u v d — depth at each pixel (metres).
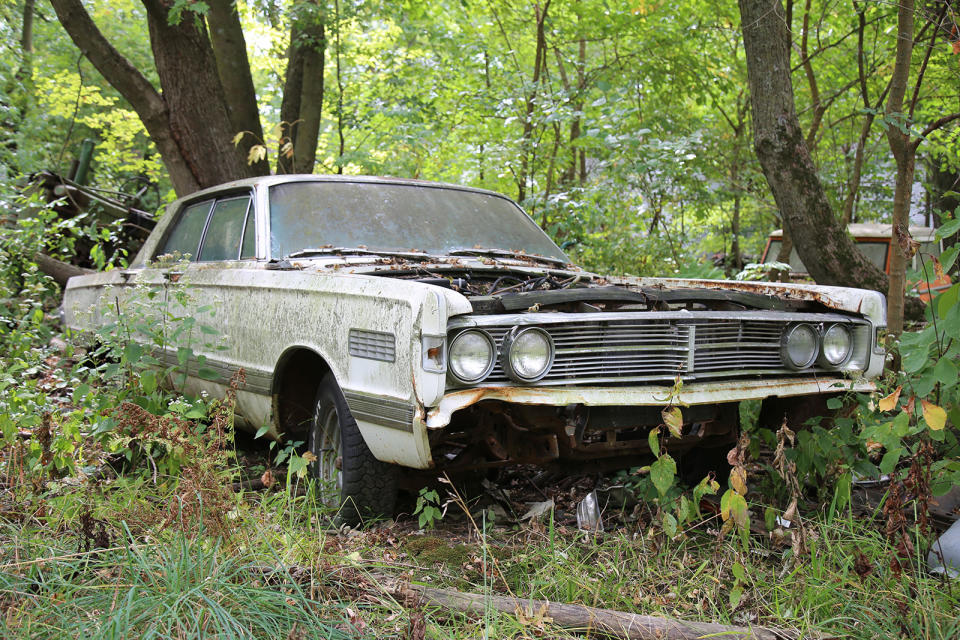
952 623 2.67
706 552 3.38
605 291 3.65
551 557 3.17
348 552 3.18
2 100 11.97
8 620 2.44
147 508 3.32
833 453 3.96
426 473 3.87
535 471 4.54
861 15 7.19
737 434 4.23
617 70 9.80
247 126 8.88
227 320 4.60
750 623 2.81
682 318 3.60
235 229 4.88
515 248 4.99
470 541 3.58
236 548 2.95
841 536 3.46
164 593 2.54
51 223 8.82
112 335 4.69
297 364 4.22
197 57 7.85
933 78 8.73
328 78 11.74
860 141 7.87
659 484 3.22
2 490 3.69
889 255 10.80
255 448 5.16
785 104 6.10
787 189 6.18
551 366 3.36
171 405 3.69
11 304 6.07
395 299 3.37
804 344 3.95
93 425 4.03
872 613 2.78
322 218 4.66
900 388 3.23
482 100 9.62
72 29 7.50
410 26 11.48
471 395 3.24
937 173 9.78
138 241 10.08
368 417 3.48
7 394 4.10
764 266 6.71
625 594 2.98
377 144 10.48
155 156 13.24
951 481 3.26
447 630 2.63
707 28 10.04
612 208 8.54
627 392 3.48
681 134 9.68
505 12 11.12
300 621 2.54
